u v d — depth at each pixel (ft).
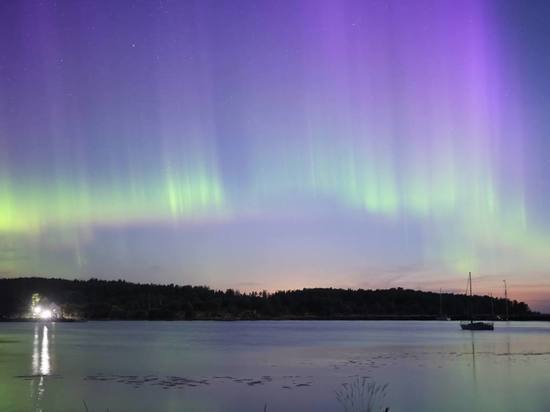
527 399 112.78
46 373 158.61
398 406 105.60
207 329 636.07
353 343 322.55
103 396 115.75
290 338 400.67
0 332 508.12
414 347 280.51
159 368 173.88
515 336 415.64
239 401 109.60
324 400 111.04
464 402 109.60
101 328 645.51
